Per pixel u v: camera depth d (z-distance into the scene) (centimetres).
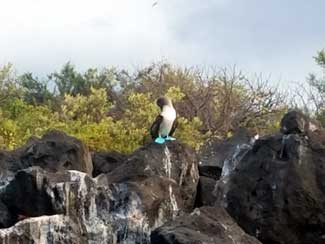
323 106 3425
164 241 1191
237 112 3419
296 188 1314
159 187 1404
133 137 2531
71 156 1554
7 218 1396
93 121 3019
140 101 2717
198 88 3566
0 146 2441
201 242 1173
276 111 3391
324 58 3475
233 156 1468
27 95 3956
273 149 1367
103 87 3750
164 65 3888
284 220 1320
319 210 1314
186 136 2627
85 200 1362
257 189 1351
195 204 1505
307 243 1324
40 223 1283
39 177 1362
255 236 1334
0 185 1524
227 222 1259
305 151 1347
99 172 1662
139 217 1351
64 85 3991
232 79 3553
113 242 1348
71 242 1300
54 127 2583
